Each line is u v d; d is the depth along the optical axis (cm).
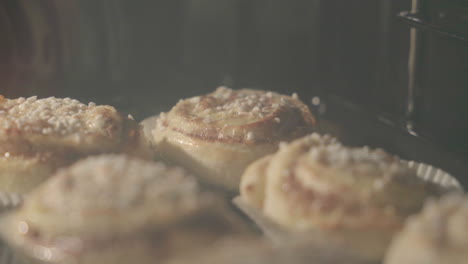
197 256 33
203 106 49
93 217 34
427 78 55
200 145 46
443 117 54
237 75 85
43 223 35
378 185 37
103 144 43
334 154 38
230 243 33
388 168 38
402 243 33
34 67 70
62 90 72
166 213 34
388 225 35
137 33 81
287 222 37
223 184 45
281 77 81
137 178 36
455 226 32
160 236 34
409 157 52
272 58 82
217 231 35
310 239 34
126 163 37
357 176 37
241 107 48
